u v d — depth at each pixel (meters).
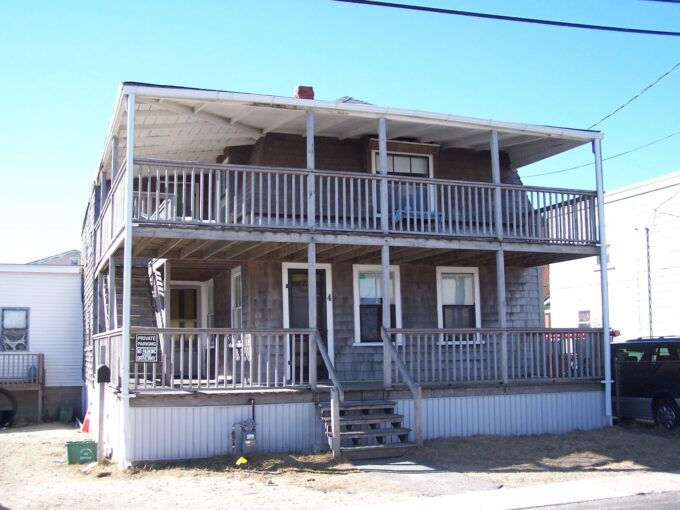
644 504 9.20
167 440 12.34
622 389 16.34
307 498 9.66
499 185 15.40
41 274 26.42
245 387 12.99
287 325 15.96
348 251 15.16
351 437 12.55
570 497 9.69
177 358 19.84
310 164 13.95
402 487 10.33
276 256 15.66
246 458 12.28
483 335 17.77
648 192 22.72
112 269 15.27
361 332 16.73
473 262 17.55
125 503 9.52
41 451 16.41
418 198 17.11
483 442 13.69
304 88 15.74
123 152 16.92
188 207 18.30
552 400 15.37
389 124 15.55
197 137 15.84
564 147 17.47
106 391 15.04
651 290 22.47
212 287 19.25
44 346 26.14
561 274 26.89
